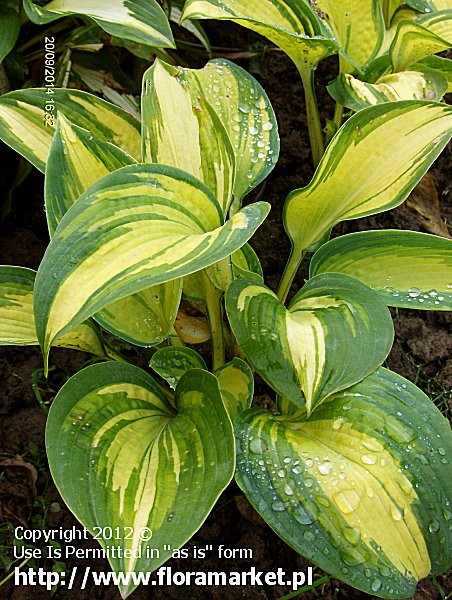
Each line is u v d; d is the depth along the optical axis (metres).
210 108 0.72
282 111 1.04
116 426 0.69
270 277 0.94
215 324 0.77
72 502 0.65
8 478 0.83
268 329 0.68
